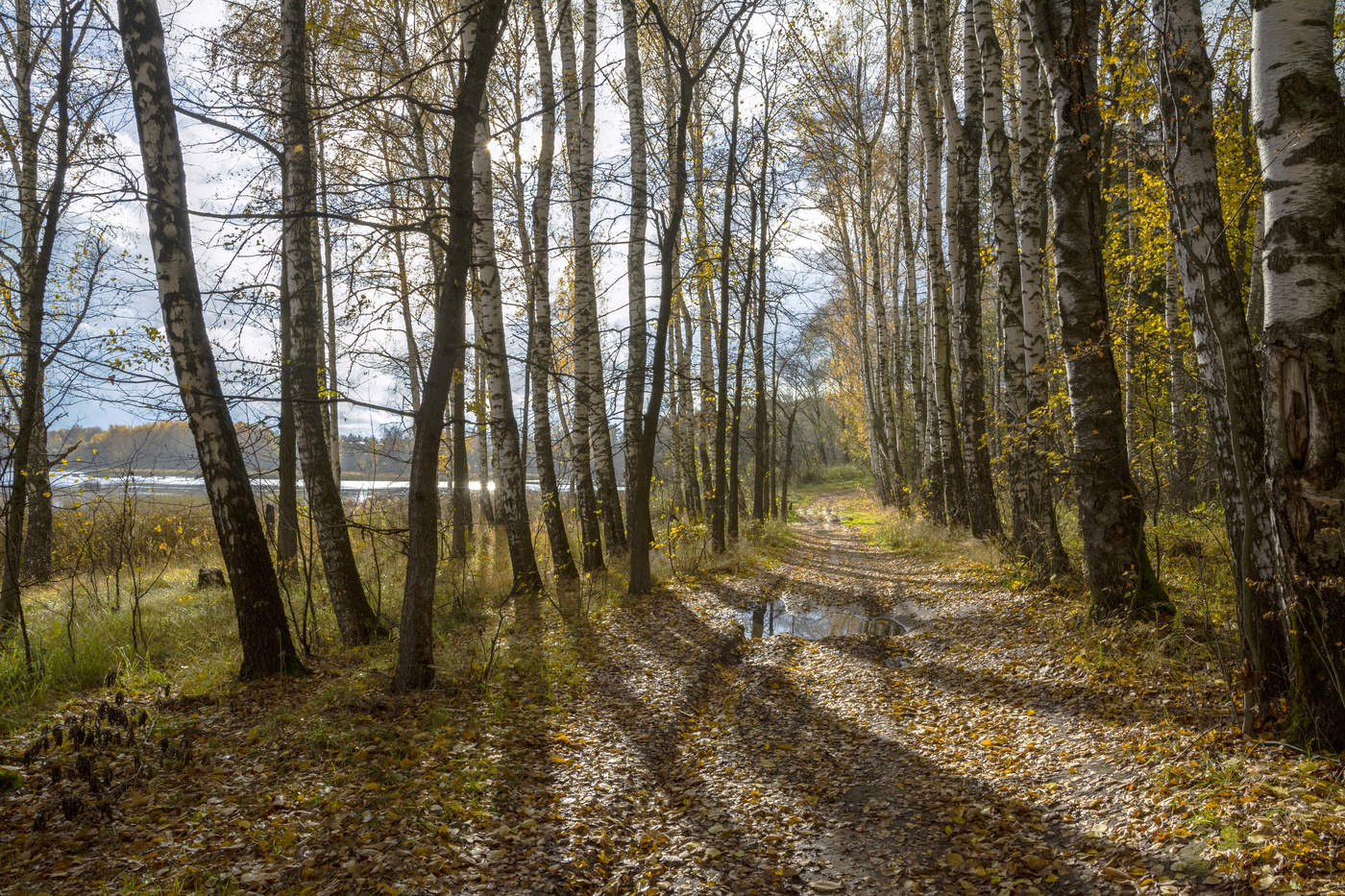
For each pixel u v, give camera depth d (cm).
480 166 1154
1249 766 437
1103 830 437
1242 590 488
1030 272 1039
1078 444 816
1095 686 655
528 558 1210
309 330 909
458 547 1578
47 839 418
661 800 548
